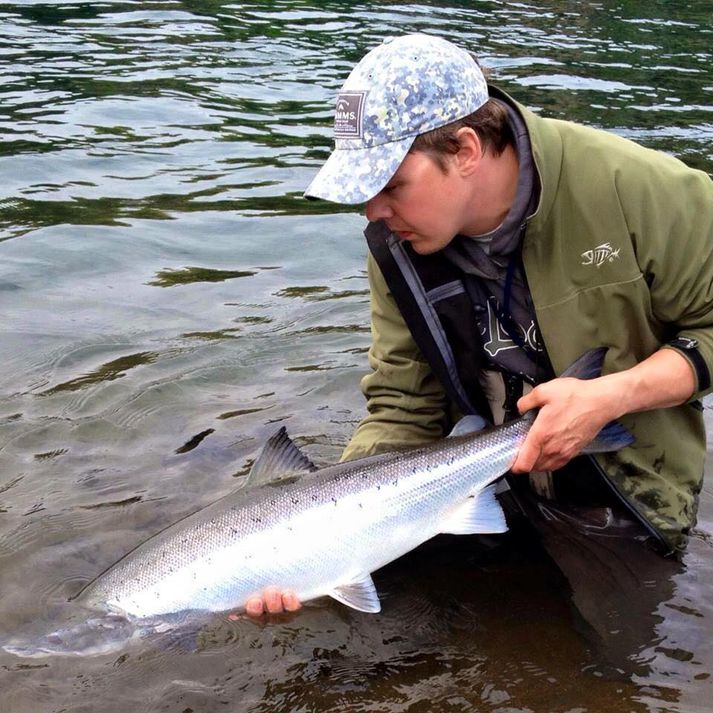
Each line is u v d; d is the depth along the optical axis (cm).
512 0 702
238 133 390
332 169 129
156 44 531
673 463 151
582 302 141
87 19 589
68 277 264
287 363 220
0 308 246
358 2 670
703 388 140
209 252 283
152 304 250
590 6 691
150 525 164
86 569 153
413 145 128
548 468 144
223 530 144
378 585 151
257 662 135
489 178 135
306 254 283
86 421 196
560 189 137
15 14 594
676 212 136
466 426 151
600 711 125
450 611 145
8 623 142
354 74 131
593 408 136
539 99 436
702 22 652
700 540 158
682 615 142
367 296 255
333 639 140
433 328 148
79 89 440
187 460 184
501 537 161
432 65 128
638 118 412
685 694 127
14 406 202
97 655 136
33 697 129
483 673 132
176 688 131
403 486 146
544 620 142
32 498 171
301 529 143
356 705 127
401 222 134
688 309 140
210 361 220
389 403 163
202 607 142
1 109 406
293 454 150
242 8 637
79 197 320
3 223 296
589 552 155
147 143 374
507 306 145
